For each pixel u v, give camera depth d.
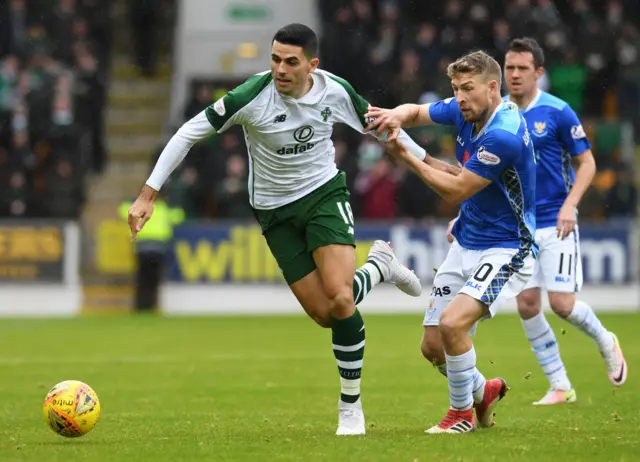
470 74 17.59
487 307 17.92
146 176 63.62
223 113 17.47
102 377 28.41
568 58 58.06
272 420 20.31
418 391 24.89
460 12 58.81
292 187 18.03
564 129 23.20
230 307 51.72
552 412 21.38
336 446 16.44
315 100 17.69
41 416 21.03
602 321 44.72
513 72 23.20
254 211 18.61
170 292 51.91
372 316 49.38
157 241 51.03
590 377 27.62
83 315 51.47
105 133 66.31
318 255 17.88
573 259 23.38
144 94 67.69
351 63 58.00
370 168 53.88
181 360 32.75
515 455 15.49
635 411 21.23
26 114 57.44
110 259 53.75
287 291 51.72
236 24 67.50
